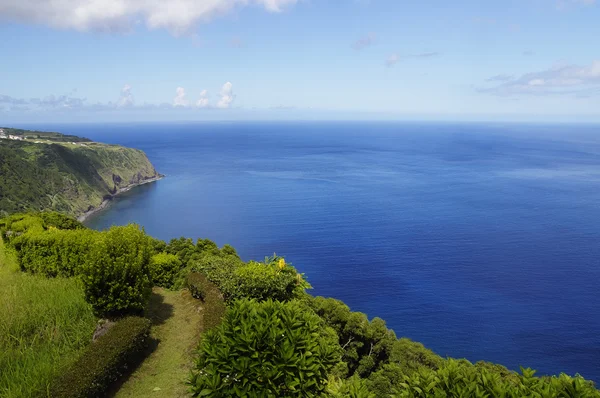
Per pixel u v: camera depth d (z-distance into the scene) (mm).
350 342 21234
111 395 7680
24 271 13758
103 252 9914
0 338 8289
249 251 73625
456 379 4797
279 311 6422
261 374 5551
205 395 5594
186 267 15562
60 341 8789
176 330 10867
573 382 4598
